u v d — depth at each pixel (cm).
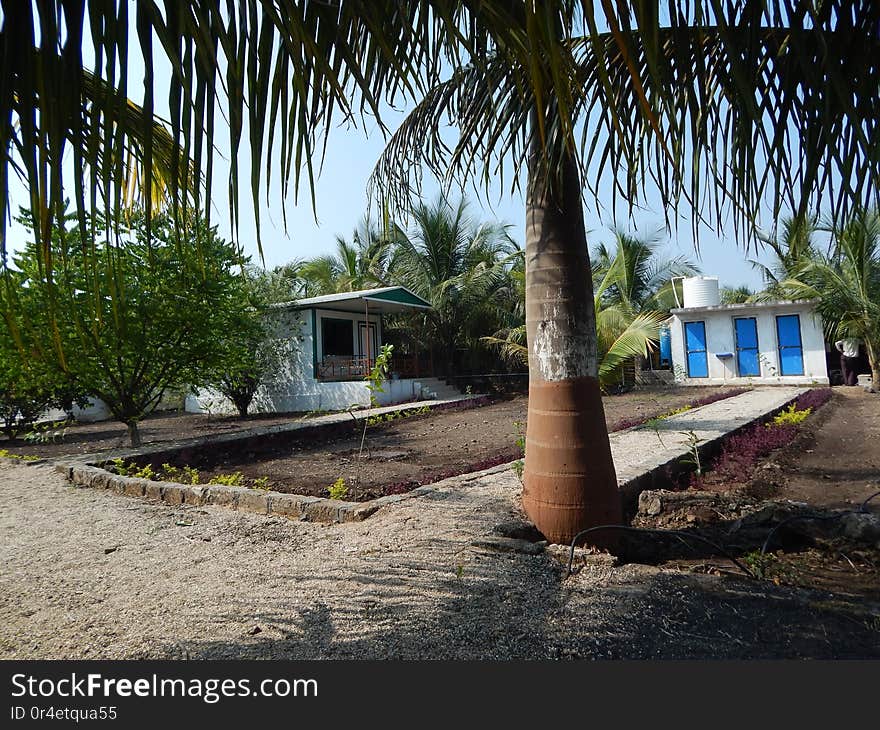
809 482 632
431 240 2222
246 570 361
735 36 184
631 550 423
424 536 412
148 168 121
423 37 180
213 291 980
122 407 995
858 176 196
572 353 402
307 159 139
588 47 295
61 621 293
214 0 124
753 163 211
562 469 400
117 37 114
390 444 1005
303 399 1812
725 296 3331
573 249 404
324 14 145
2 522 509
